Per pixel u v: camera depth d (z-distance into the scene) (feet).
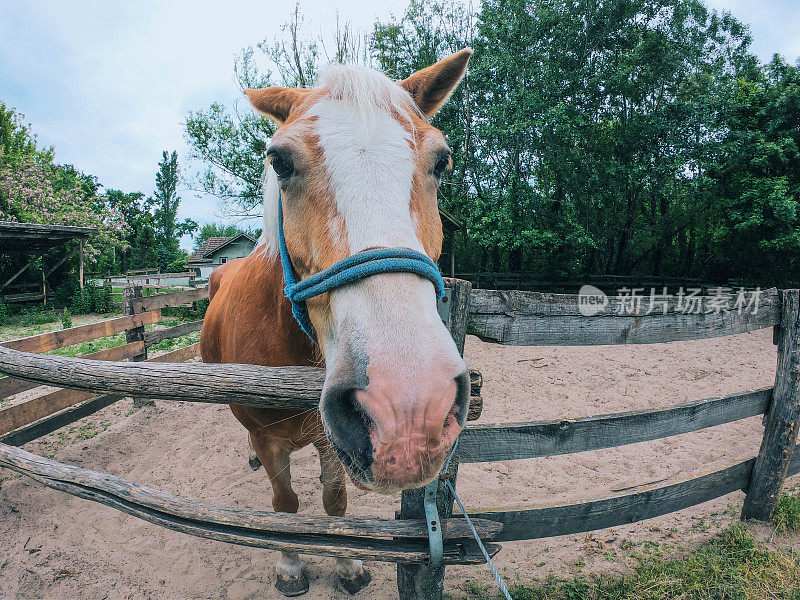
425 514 4.69
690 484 7.84
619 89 49.62
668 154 49.42
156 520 5.17
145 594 7.48
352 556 4.65
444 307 4.65
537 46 49.62
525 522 6.37
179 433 13.50
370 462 3.20
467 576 7.72
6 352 5.73
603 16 49.21
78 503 9.82
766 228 46.06
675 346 24.61
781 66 51.70
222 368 4.66
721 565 7.66
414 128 4.35
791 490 10.32
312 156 4.01
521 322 5.66
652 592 7.11
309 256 4.00
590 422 6.52
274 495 7.04
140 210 181.98
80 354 22.89
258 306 5.86
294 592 7.32
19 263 50.08
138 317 15.49
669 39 50.52
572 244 52.95
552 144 47.21
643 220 62.49
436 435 3.01
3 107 86.38
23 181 61.93
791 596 6.97
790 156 44.45
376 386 3.02
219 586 7.64
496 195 47.96
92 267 83.46
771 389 8.64
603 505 6.82
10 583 7.61
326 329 3.91
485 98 50.55
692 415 7.55
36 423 11.72
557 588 7.37
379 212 3.62
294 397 4.45
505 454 6.10
